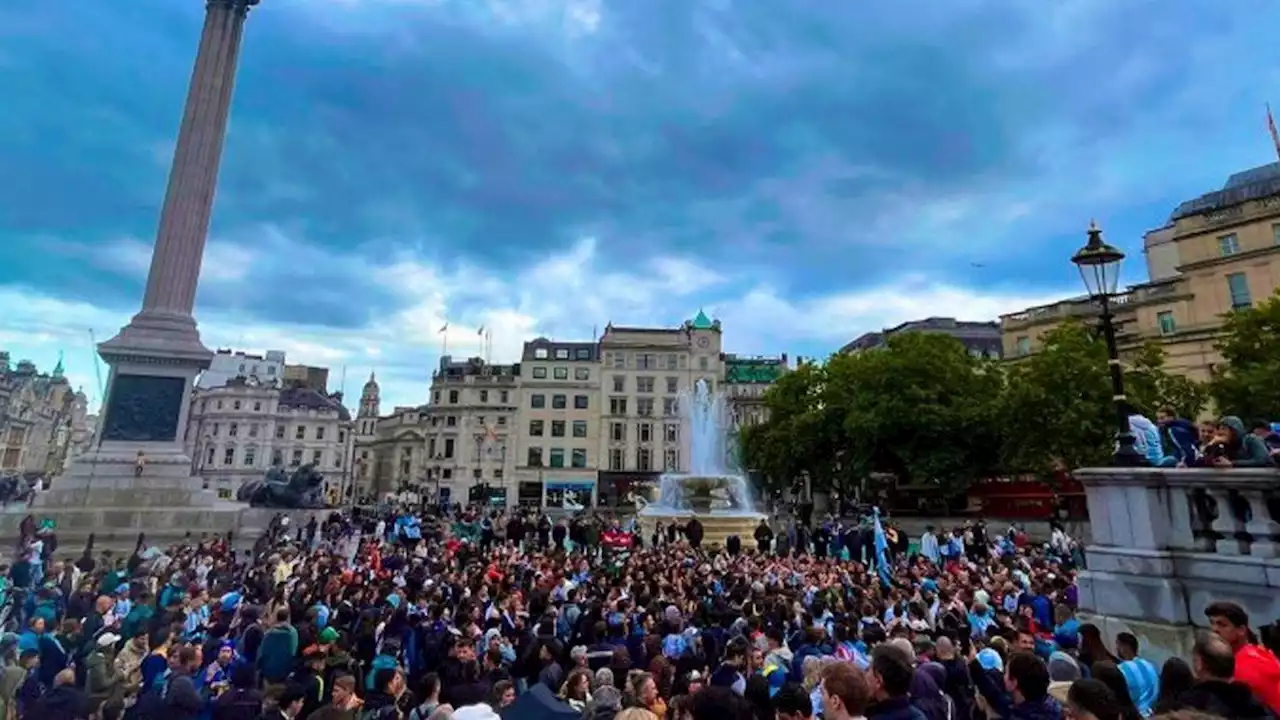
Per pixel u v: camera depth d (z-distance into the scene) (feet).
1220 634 16.61
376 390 449.89
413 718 22.29
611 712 17.21
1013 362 178.91
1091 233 35.96
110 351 96.12
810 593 42.37
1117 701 12.10
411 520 106.52
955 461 136.05
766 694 17.99
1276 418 103.50
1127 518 29.86
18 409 337.11
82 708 23.03
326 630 29.50
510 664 30.94
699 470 169.89
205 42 113.80
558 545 85.30
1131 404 114.01
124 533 87.04
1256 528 25.90
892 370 147.54
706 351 307.17
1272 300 114.62
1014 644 27.63
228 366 399.65
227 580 49.01
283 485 126.82
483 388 310.86
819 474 167.73
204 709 23.35
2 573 48.06
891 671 14.11
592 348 315.58
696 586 46.96
